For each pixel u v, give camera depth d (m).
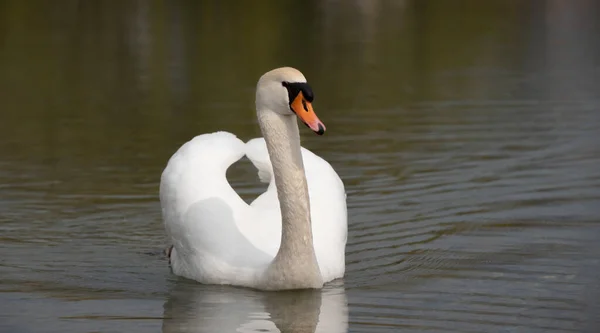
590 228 12.82
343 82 23.92
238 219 11.36
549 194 14.38
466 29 32.28
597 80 23.50
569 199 14.11
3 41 30.39
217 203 11.40
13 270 11.55
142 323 9.85
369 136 18.28
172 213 11.59
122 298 10.65
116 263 11.91
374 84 23.64
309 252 10.63
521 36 30.78
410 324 9.70
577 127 18.67
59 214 13.77
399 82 23.84
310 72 25.41
